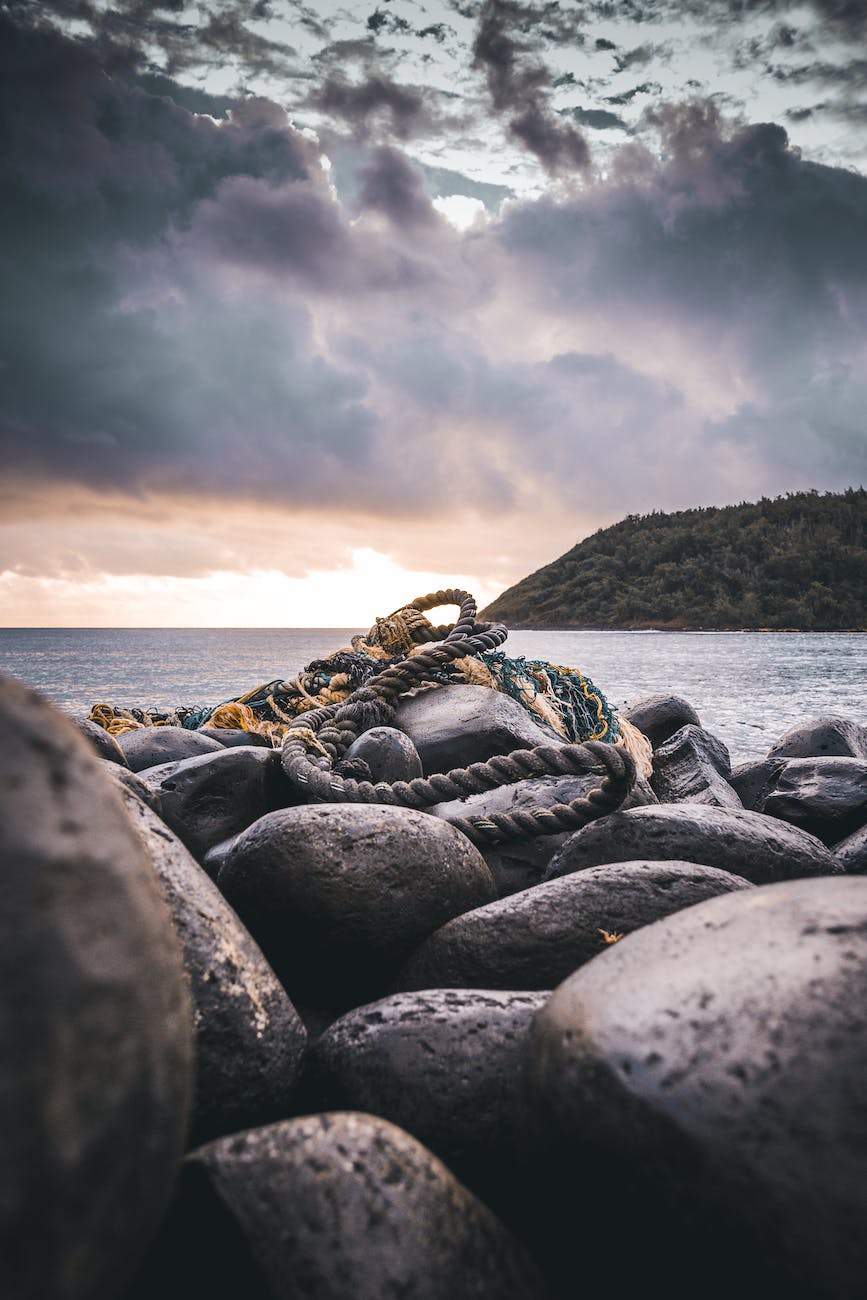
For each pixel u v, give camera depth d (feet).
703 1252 3.79
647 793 10.96
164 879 5.74
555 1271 4.54
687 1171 3.78
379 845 7.80
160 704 61.57
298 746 12.37
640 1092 3.96
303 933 7.61
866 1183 3.52
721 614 510.17
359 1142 4.12
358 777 12.78
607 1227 4.13
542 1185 4.45
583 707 17.61
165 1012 3.20
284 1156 4.00
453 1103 5.35
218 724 17.33
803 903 4.63
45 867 2.92
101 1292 2.85
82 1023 2.85
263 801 12.06
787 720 47.98
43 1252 2.64
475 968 7.22
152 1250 3.81
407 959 7.80
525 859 10.68
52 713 3.37
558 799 11.63
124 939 3.08
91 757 3.44
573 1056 4.30
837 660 152.05
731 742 38.14
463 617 17.94
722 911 4.91
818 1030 3.83
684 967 4.44
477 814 11.72
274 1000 5.92
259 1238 3.78
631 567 586.45
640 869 7.62
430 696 16.66
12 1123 2.62
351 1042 5.84
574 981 4.91
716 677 94.73
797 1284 3.58
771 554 537.24
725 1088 3.82
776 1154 3.64
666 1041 4.07
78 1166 2.75
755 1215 3.64
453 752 14.67
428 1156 4.26
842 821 13.17
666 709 21.03
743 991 4.11
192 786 11.25
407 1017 5.80
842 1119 3.62
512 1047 5.49
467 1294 3.86
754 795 15.94
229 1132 5.45
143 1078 3.01
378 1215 3.88
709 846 8.94
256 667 138.10
